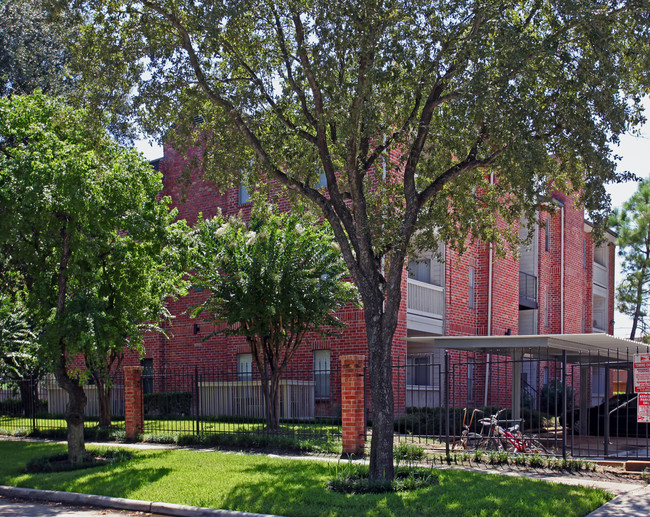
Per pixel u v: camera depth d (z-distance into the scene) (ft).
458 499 28.71
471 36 34.83
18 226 40.42
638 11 33.73
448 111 40.91
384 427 33.14
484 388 76.95
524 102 33.27
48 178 40.09
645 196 93.71
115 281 44.80
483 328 77.82
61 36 43.60
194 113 41.70
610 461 39.34
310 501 29.37
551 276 97.55
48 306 44.57
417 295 69.36
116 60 40.16
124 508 31.50
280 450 46.32
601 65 34.09
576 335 48.57
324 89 37.93
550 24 36.11
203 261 54.75
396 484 31.53
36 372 76.02
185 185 43.29
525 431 64.44
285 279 53.06
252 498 30.27
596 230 34.99
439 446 48.14
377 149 37.42
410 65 34.53
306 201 44.75
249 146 43.68
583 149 34.60
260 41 42.63
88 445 50.62
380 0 35.70
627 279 95.55
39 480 37.76
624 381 113.60
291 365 66.23
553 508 26.81
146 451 47.57
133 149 44.65
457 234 44.27
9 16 73.46
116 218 43.16
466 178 43.04
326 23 36.94
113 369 82.99
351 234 35.94
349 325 62.95
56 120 42.91
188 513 29.25
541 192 39.09
